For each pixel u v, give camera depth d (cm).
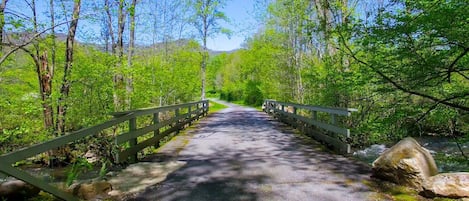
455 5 473
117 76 1063
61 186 372
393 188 395
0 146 862
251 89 3409
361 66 669
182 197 370
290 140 801
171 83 1875
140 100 1241
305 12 1331
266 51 2348
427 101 693
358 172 475
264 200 358
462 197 342
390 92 675
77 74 902
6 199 319
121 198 366
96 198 364
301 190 392
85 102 939
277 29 2139
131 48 1258
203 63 2484
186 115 1128
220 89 5862
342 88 780
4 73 941
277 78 2391
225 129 1062
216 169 500
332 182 425
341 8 895
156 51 1908
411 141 431
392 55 580
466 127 849
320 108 744
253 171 486
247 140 806
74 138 360
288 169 498
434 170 413
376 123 746
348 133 593
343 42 689
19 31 754
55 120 836
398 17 536
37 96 865
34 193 340
